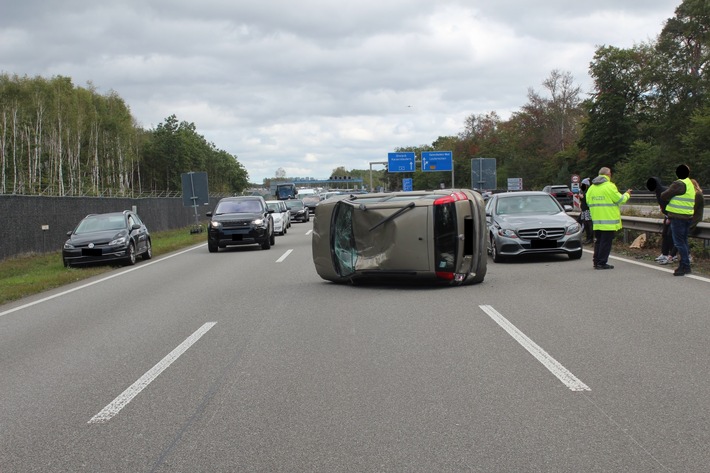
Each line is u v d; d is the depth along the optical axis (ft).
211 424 16.33
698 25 203.41
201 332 28.04
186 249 87.25
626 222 58.54
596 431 14.97
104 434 15.92
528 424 15.56
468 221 38.99
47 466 14.05
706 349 22.06
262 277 48.32
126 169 323.37
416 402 17.48
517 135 323.57
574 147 264.31
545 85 283.38
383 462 13.62
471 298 34.37
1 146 234.58
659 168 204.74
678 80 209.26
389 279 39.58
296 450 14.43
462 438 14.80
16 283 51.13
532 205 54.08
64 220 88.17
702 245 47.42
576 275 41.63
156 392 19.30
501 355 22.17
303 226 142.10
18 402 18.97
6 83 247.29
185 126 461.78
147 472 13.53
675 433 14.70
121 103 336.29
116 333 28.91
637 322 26.76
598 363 20.80
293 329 27.91
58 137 262.26
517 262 50.75
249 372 21.13
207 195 126.00
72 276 54.54
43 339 28.45
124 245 63.31
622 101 226.38
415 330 26.73
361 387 19.02
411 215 37.81
